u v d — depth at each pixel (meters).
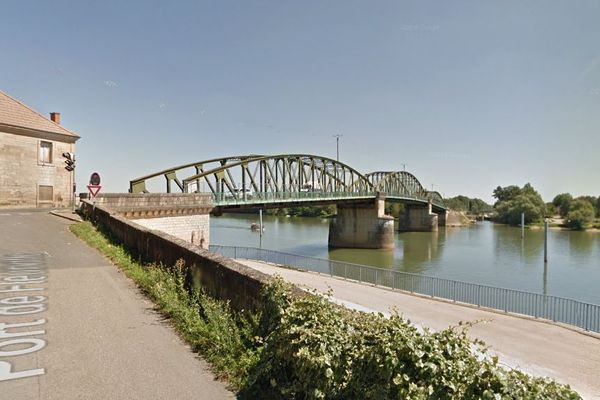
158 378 5.81
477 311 25.17
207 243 40.19
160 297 9.14
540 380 3.84
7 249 14.78
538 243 89.19
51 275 11.43
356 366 4.66
